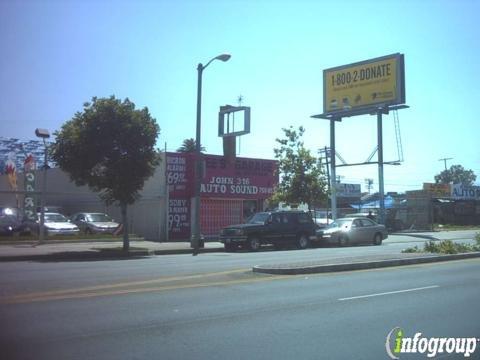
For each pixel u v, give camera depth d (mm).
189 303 9914
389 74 42312
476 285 12523
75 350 6773
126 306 9570
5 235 29625
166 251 24188
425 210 51031
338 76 45531
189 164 32906
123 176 22703
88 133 22312
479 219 69000
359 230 29844
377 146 43062
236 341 7297
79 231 31359
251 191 35281
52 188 44438
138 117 23000
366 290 11617
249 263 17578
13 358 6434
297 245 27438
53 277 13688
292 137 35125
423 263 17453
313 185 34438
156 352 6719
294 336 7598
